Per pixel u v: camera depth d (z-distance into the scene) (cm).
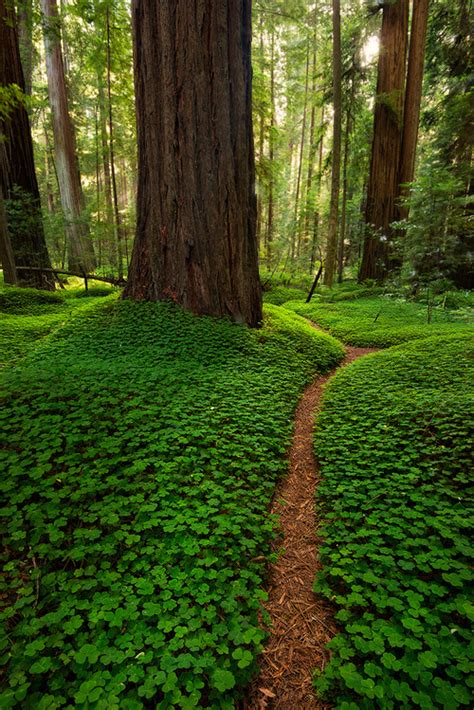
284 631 268
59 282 1772
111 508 323
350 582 280
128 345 730
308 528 371
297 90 3122
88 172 3011
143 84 855
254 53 2564
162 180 869
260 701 222
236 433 477
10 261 1322
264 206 3253
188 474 388
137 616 240
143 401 507
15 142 1438
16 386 495
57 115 2141
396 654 234
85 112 2988
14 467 354
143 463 376
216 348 752
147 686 200
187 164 843
